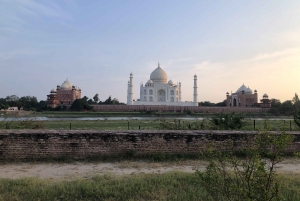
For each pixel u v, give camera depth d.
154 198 5.71
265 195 3.85
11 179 6.90
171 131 10.44
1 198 5.52
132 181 6.62
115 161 9.52
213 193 5.40
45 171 8.14
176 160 9.74
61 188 6.06
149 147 10.09
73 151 9.63
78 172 8.04
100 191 5.90
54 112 64.00
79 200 5.59
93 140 9.79
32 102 92.62
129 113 63.97
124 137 9.98
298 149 10.60
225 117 16.92
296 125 18.84
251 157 4.41
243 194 4.02
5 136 9.34
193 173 7.59
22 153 9.39
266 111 75.31
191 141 10.32
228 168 7.89
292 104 72.12
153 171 8.13
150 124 28.88
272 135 4.55
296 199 5.60
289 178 7.07
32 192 5.86
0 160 9.23
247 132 10.58
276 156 4.17
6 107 75.19
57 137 9.61
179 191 6.10
